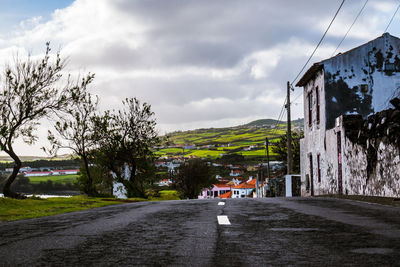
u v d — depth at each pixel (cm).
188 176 6362
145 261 358
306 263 345
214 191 13050
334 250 401
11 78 1978
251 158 17412
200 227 600
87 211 1074
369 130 1437
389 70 2220
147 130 3328
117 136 3203
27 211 1236
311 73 2409
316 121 2372
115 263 351
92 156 3142
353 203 1136
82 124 2650
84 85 2156
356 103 2202
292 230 555
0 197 1582
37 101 2033
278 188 4069
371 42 2228
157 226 623
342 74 2212
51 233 564
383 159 1312
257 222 658
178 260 362
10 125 1962
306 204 1104
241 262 351
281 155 4209
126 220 729
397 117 1234
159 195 3788
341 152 1784
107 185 3834
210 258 369
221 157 18162
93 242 472
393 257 363
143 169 3531
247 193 11912
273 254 386
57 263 354
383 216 723
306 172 2672
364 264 337
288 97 3278
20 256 390
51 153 2636
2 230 626
